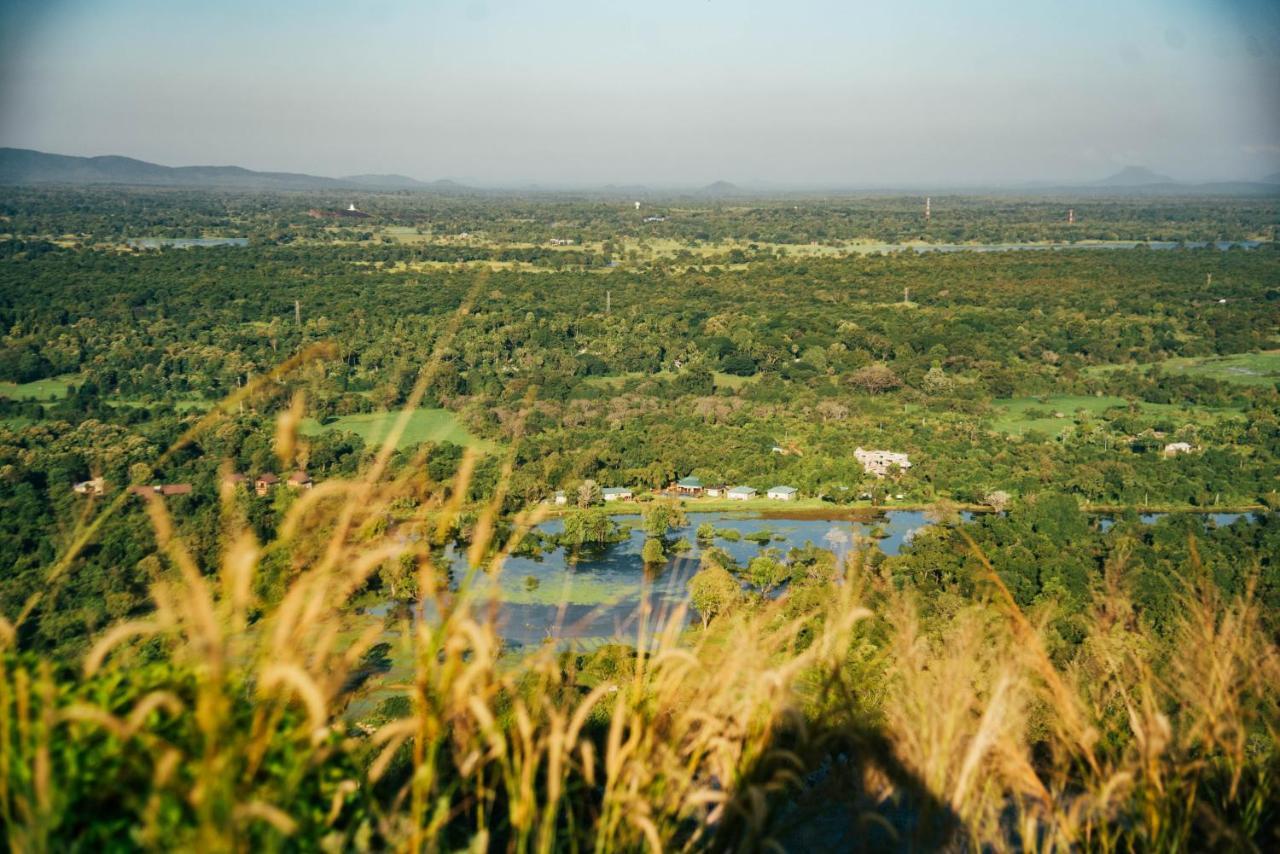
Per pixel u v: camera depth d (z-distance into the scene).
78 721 2.49
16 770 2.39
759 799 2.71
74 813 2.38
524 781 2.68
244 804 2.17
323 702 2.42
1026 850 3.19
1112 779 3.16
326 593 2.49
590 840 2.84
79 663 2.95
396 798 2.80
